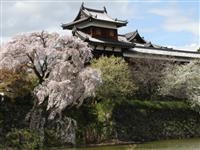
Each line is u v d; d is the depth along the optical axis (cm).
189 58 7112
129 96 5744
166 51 7100
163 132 5562
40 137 4419
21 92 4688
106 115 5062
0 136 4309
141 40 8375
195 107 6100
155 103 5709
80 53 4869
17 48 4628
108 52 6375
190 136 5822
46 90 4525
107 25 6662
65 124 4603
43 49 4675
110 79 5178
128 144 4844
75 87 4675
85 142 4725
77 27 6769
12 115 4541
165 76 6231
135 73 6078
